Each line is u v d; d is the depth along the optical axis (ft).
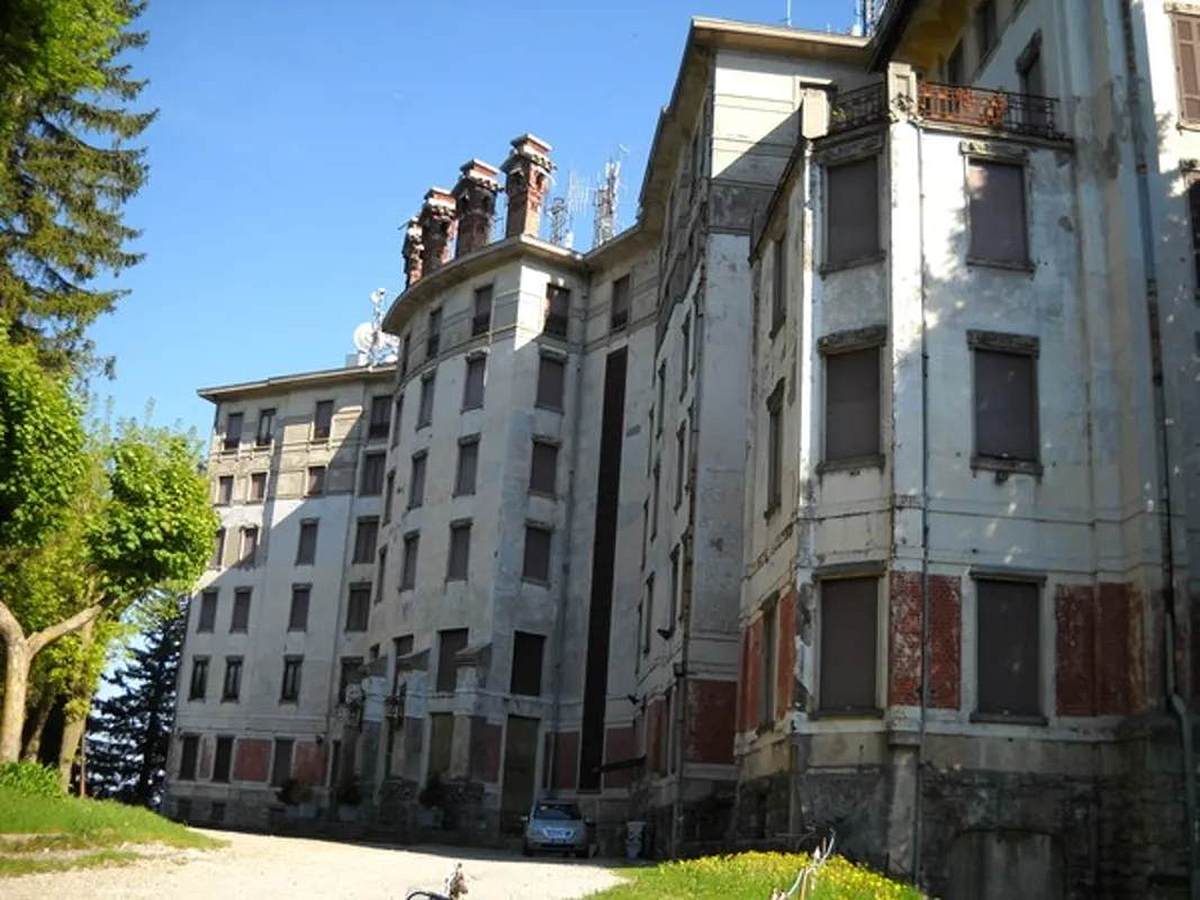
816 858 51.24
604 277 160.25
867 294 75.00
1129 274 72.33
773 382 84.69
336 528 199.41
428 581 155.53
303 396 211.20
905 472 70.54
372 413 203.21
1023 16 85.25
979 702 67.77
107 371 103.24
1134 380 70.64
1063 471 71.77
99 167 99.14
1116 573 69.56
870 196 77.20
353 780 154.51
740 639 89.30
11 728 78.48
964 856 65.36
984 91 79.30
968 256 74.74
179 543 90.17
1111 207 74.79
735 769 97.30
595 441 154.51
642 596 131.44
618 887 57.00
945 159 76.43
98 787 233.76
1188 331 71.56
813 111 80.43
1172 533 67.72
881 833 65.46
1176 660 65.67
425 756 145.89
